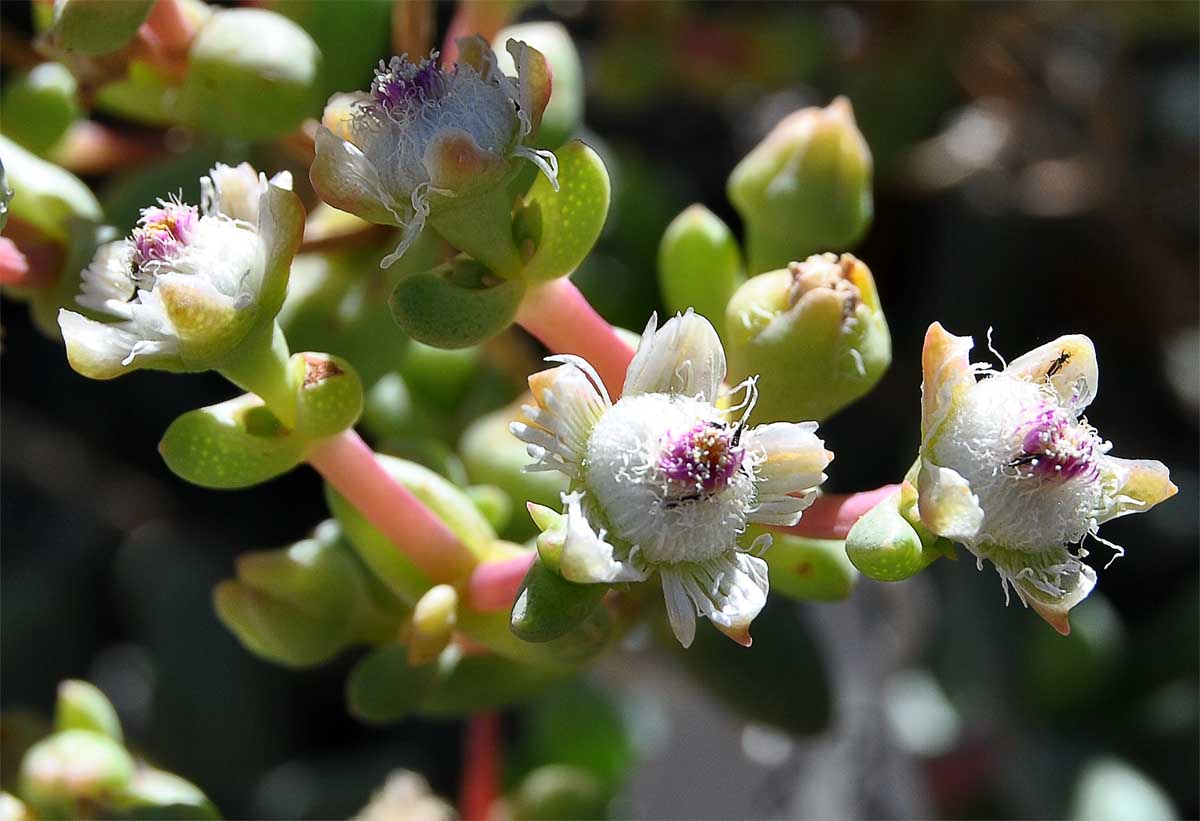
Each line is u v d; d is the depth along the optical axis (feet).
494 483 0.57
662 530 0.46
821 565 0.52
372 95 0.47
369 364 0.54
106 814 0.53
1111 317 0.80
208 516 0.75
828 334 0.50
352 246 0.54
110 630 0.75
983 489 0.46
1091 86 0.77
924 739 0.69
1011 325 0.76
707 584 0.46
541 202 0.48
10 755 0.57
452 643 0.53
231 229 0.48
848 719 0.68
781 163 0.54
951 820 0.69
